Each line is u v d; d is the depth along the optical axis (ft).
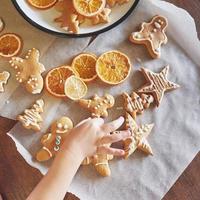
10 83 2.79
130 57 2.87
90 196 2.69
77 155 2.47
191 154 2.76
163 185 2.71
